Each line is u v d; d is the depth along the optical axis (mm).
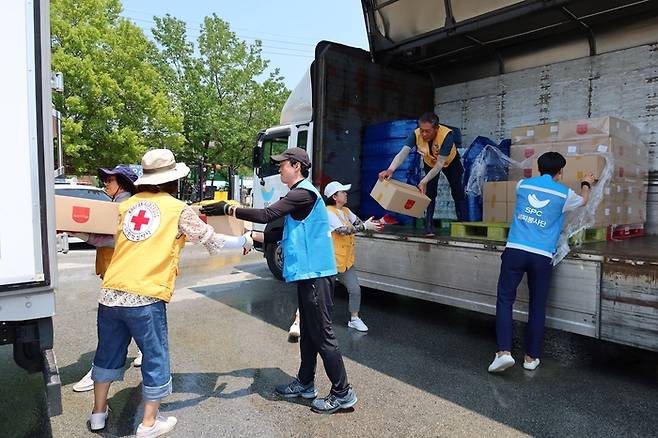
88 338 4664
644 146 5461
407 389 3445
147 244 2732
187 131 24141
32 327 2490
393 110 7086
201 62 24141
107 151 18156
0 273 2223
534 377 3654
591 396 3309
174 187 3012
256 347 4352
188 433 2846
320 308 3045
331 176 6199
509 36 6344
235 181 18562
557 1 5266
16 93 2234
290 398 3328
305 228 3062
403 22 6551
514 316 3998
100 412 2904
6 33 2209
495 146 5633
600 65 6059
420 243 4762
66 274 8039
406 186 4754
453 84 7535
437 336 4688
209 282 7309
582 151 4590
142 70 18984
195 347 4352
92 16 17891
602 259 3371
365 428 2898
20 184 2252
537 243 3494
